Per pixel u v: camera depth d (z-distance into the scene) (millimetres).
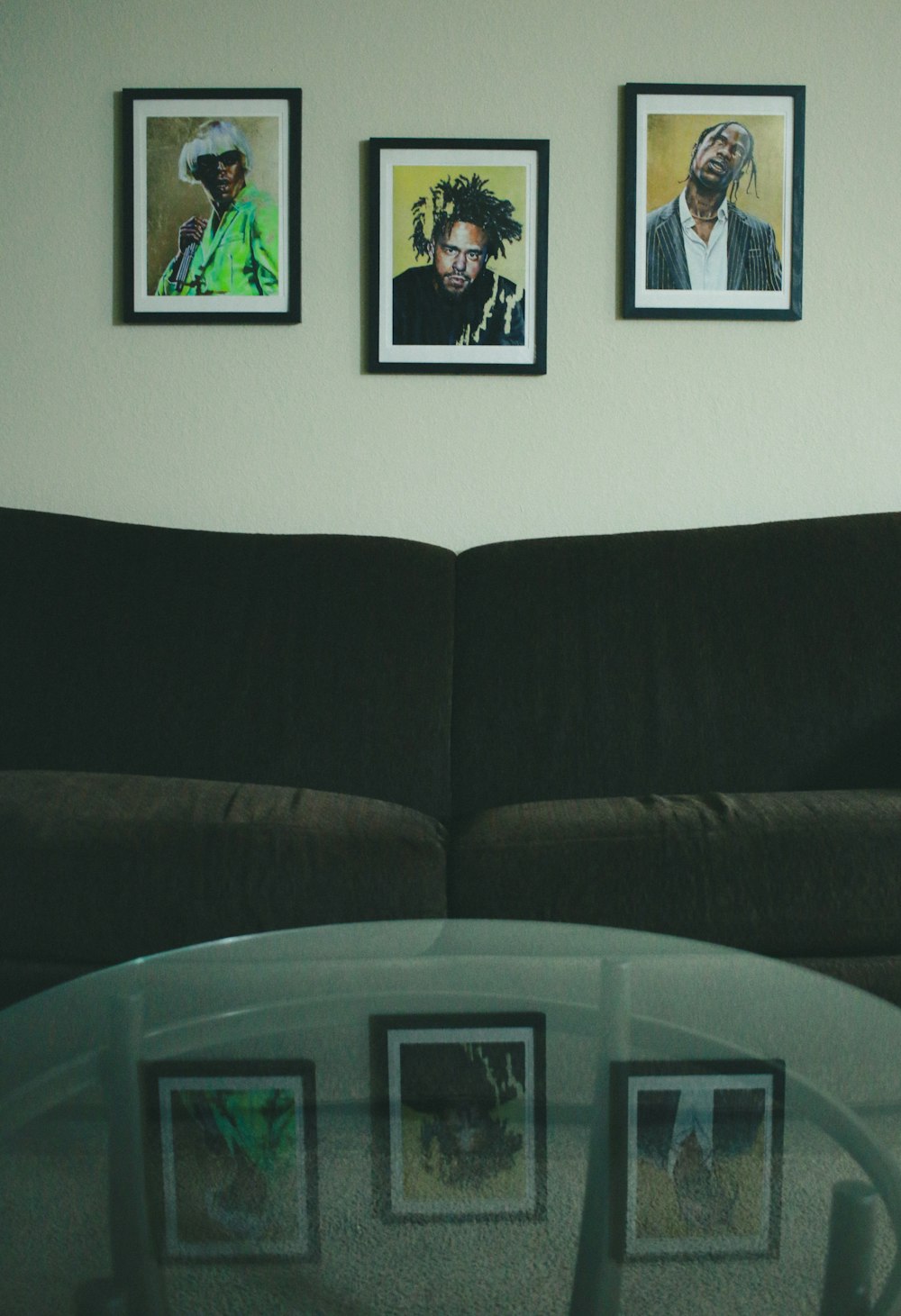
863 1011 952
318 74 2271
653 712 1913
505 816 1617
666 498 2326
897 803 1543
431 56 2270
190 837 1446
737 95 2258
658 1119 784
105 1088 817
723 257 2287
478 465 2326
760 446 2314
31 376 2309
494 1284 611
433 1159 734
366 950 1083
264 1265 616
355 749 1924
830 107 2268
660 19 2260
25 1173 707
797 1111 792
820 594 1955
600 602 2002
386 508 2334
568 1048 885
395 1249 632
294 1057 869
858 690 1887
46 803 1522
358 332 2307
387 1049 887
